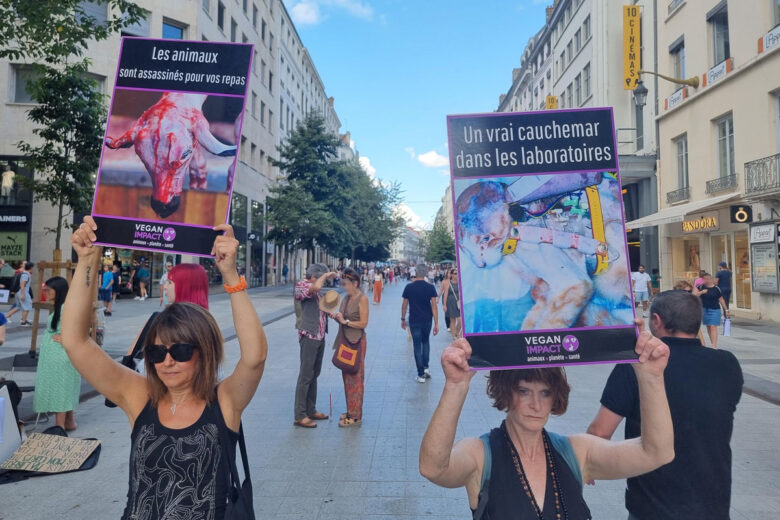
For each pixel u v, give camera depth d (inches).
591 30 1069.8
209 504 69.5
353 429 216.1
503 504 62.8
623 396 81.7
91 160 386.6
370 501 147.7
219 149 81.8
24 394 266.8
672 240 801.6
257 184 1386.6
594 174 71.2
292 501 147.6
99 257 78.7
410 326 311.0
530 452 67.2
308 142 1139.3
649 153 871.1
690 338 85.0
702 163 707.4
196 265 146.3
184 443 71.2
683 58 772.6
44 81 369.1
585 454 69.7
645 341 66.1
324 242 1158.3
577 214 70.3
